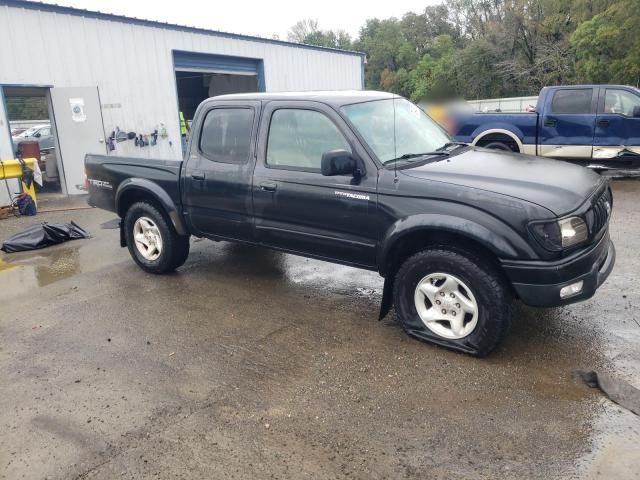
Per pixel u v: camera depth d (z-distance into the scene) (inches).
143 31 539.2
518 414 125.6
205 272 240.4
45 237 301.0
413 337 163.9
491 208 141.7
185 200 216.8
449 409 129.0
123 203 243.9
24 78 444.8
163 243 230.2
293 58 754.8
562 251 138.0
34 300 216.7
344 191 168.2
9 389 147.2
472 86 1441.9
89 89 483.2
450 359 152.2
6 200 419.8
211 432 123.9
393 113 189.0
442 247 153.7
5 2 425.4
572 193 144.8
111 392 143.1
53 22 460.4
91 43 492.4
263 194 189.3
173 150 582.2
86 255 280.7
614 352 151.8
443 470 108.7
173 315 193.3
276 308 195.9
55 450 120.2
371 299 201.5
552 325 170.1
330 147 173.5
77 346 171.8
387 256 161.9
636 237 260.8
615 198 356.5
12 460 117.5
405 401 133.0
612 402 128.9
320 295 207.3
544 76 1374.3
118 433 125.2
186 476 110.0
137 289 222.8
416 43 2287.2
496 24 1510.8
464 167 161.8
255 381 145.6
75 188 490.0
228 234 209.2
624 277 207.6
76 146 484.4
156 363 157.9
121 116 526.9
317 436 121.0
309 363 154.0
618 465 107.7
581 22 1301.7
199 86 891.4
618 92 404.5
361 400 134.3
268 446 118.2
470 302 149.9
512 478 105.7
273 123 189.0
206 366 154.9
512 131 436.5
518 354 153.3
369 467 110.5
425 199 152.3
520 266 138.9
